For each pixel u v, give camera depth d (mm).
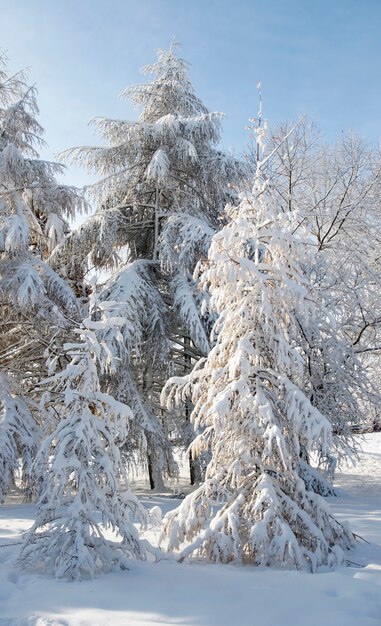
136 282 11797
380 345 13797
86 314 11312
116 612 4000
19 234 10805
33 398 12180
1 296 11773
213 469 6180
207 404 6113
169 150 13547
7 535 6637
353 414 12469
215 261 5969
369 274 13703
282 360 5820
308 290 6410
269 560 5348
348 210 18016
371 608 4164
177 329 13914
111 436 5539
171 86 14414
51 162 12547
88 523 5195
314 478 11211
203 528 6246
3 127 12719
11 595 4379
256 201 6434
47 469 5277
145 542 5527
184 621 3838
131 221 14016
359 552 5824
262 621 3859
